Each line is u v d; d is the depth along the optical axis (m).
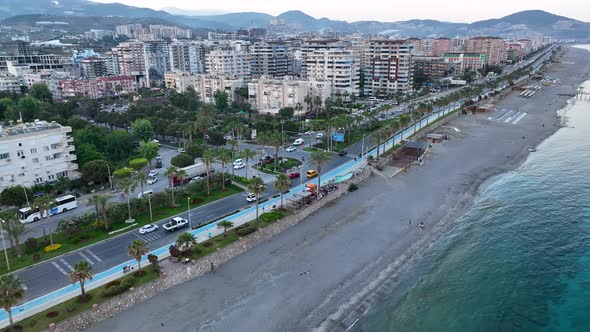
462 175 129.38
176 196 101.12
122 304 64.25
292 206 99.25
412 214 101.06
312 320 63.50
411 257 82.19
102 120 189.12
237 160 131.75
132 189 94.19
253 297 68.62
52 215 95.19
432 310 66.69
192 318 63.28
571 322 63.75
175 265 73.44
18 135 103.94
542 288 72.25
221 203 102.38
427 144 163.62
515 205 106.50
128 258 76.31
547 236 90.06
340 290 70.94
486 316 65.38
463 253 83.50
